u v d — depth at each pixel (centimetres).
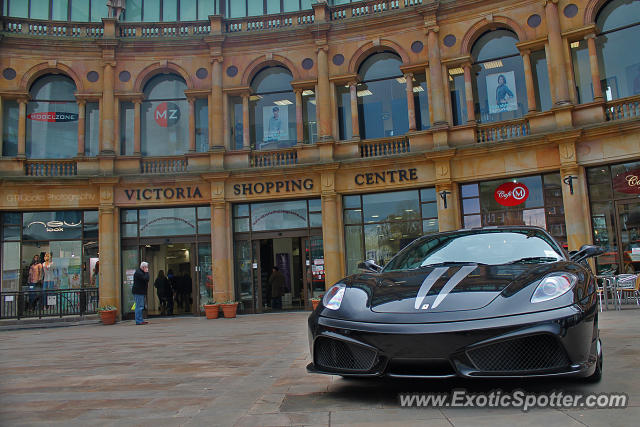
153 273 1986
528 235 500
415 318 349
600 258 1571
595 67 1617
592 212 1599
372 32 1917
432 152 1748
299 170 1891
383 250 1855
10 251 1906
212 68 2002
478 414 324
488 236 512
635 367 458
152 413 387
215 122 1973
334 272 1836
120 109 2025
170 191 1953
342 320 378
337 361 380
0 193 1881
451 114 1817
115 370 638
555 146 1631
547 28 1689
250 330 1229
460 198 1777
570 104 1611
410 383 421
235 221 1978
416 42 1872
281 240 1953
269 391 437
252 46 2005
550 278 371
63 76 2027
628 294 1373
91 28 2022
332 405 371
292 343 872
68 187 1927
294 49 1983
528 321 331
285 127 1997
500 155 1706
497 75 1797
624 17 1628
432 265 472
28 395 484
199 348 869
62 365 712
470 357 330
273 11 2111
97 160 1956
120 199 1945
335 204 1867
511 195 1712
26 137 1973
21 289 1897
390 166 1834
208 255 1970
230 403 403
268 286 1942
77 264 1939
